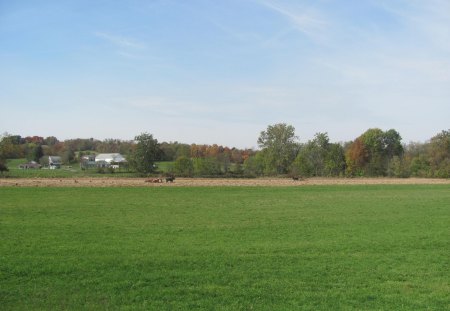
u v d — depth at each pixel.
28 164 146.62
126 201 46.81
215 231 28.88
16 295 15.09
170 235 27.19
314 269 19.00
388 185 74.56
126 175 98.19
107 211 38.62
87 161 172.50
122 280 16.94
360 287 16.53
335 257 21.39
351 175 114.12
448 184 77.44
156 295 15.23
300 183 78.31
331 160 113.56
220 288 16.11
